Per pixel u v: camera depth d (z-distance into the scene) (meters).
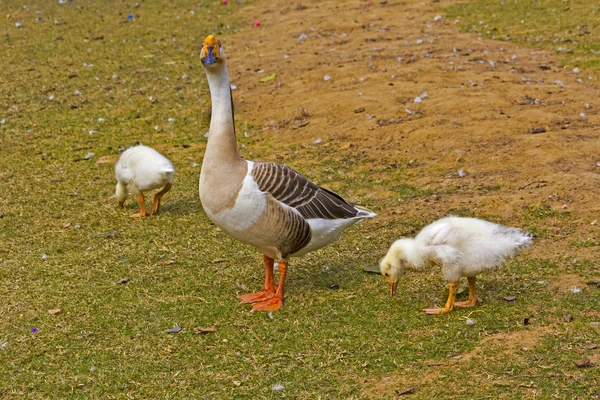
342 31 22.36
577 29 20.19
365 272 8.98
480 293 8.19
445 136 13.30
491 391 6.30
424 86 16.11
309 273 9.04
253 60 19.91
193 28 24.28
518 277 8.47
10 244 10.18
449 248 7.46
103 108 16.72
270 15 25.53
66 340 7.59
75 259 9.61
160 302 8.36
